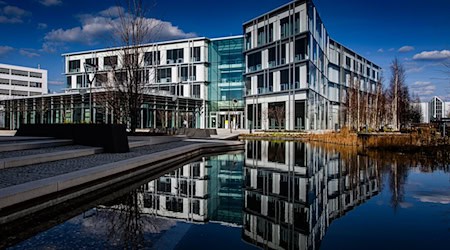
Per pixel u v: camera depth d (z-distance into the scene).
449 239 4.33
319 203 6.39
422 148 16.05
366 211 5.75
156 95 36.59
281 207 6.11
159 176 9.71
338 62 50.19
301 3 35.28
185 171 10.76
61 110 38.66
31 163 8.52
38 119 41.47
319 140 27.50
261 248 4.02
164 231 4.66
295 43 36.16
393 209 5.86
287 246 4.08
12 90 81.56
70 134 14.04
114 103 18.34
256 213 5.70
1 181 6.23
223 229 4.80
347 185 8.22
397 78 39.41
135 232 4.59
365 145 19.66
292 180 9.03
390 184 8.17
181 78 49.25
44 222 5.02
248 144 24.17
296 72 36.03
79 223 5.00
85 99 35.12
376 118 41.47
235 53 47.78
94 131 12.77
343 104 46.78
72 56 54.22
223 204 6.33
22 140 13.80
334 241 4.28
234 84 47.72
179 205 6.24
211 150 17.53
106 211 5.75
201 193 7.32
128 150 12.43
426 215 5.48
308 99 34.66
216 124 48.53
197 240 4.31
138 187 7.98
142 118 37.09
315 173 10.20
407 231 4.66
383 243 4.20
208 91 49.00
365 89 52.91
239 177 9.54
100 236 4.38
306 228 4.86
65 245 4.02
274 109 39.00
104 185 7.43
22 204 5.21
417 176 9.26
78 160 9.48
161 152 11.48
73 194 6.39
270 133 34.62
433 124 30.84
